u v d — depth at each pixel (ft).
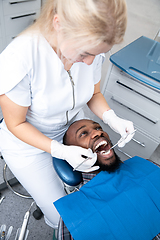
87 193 2.87
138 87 4.31
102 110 3.90
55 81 2.86
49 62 2.68
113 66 4.49
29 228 4.41
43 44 2.55
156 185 3.10
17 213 4.58
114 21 1.82
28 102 2.86
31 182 3.48
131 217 2.72
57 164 3.05
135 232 2.66
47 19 2.32
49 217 3.54
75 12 1.81
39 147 3.09
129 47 4.80
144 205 2.87
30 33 2.54
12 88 2.58
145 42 5.07
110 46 2.05
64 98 3.09
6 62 2.54
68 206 2.64
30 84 2.79
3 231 2.39
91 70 3.23
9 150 3.58
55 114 3.26
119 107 4.98
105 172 3.19
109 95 4.97
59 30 2.09
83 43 1.97
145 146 4.97
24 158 3.56
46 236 4.37
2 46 6.18
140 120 4.73
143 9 9.75
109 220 2.62
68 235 2.61
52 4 2.17
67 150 3.04
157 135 4.59
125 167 3.39
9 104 2.73
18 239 2.23
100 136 3.34
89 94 3.45
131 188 2.98
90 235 2.48
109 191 2.94
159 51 4.85
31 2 5.81
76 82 3.09
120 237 2.57
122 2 1.78
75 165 3.02
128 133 3.58
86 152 3.01
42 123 3.35
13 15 5.70
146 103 4.39
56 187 3.52
